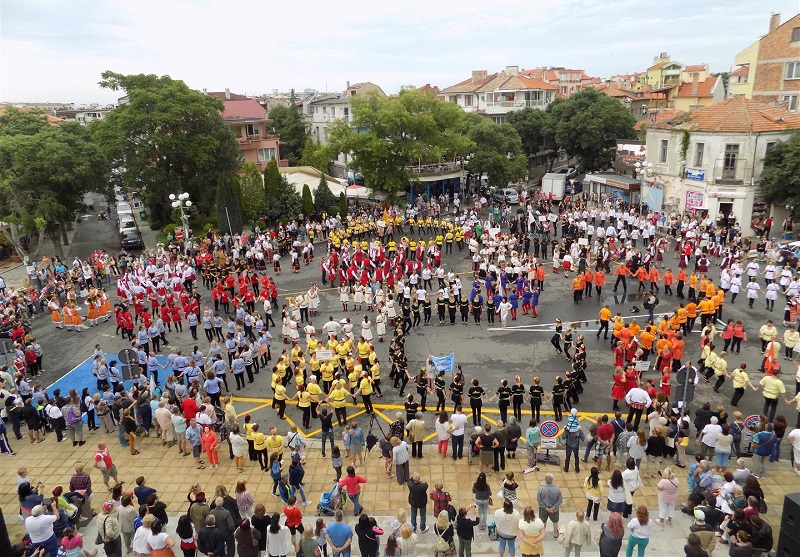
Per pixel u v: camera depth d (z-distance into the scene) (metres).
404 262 37.53
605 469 17.06
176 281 34.94
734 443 17.31
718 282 34.31
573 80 125.31
